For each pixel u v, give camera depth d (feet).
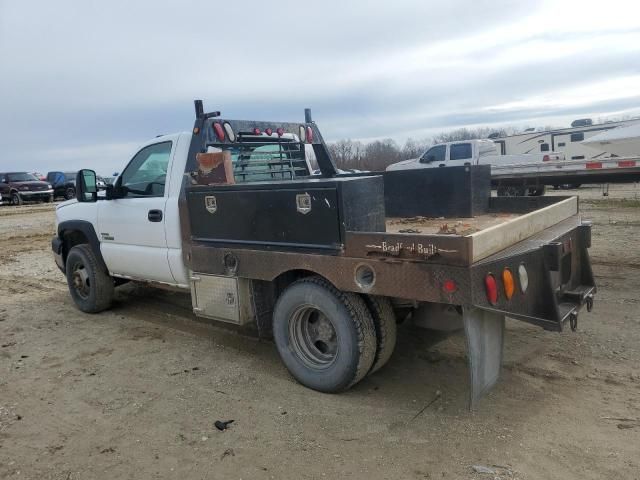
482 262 10.38
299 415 12.16
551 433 10.94
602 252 28.48
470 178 17.07
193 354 16.31
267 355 15.99
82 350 17.08
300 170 19.61
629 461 9.89
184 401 13.12
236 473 10.07
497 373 11.49
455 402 12.49
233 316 14.67
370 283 11.56
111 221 18.93
